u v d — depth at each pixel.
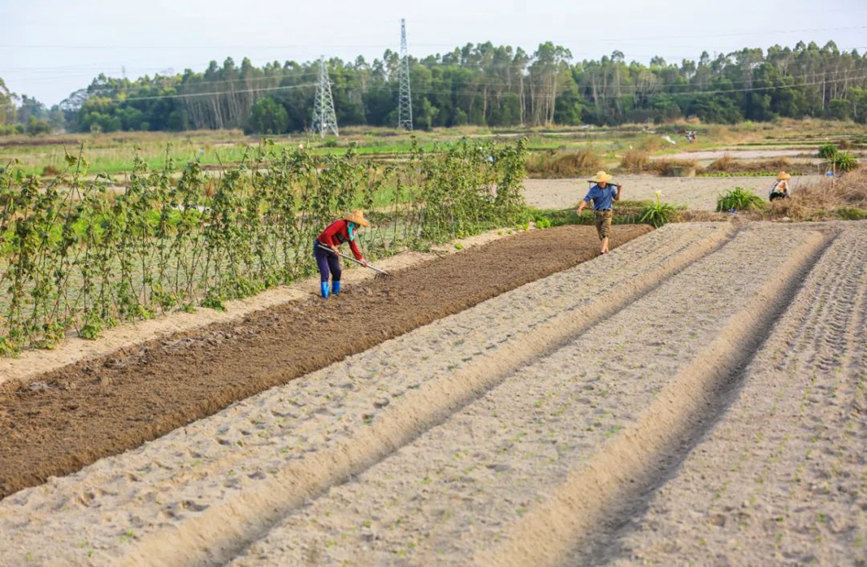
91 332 11.13
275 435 7.94
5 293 13.66
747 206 24.38
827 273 14.68
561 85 132.50
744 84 128.25
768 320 12.05
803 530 5.90
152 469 7.20
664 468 7.42
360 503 6.55
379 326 11.82
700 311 12.12
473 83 124.31
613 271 15.56
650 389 8.84
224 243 13.45
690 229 20.56
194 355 10.66
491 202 21.91
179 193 13.56
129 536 6.03
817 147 58.69
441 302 13.24
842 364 9.51
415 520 6.25
